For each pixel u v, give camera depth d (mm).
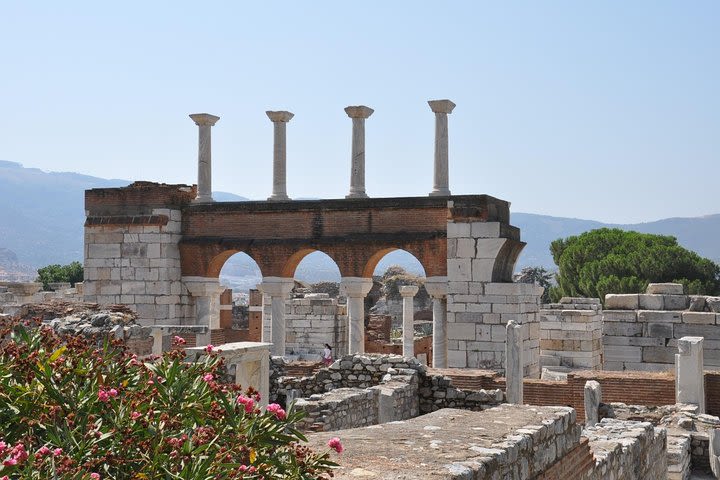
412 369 25266
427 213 41312
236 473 7312
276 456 8055
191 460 7336
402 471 9320
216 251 44781
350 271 42438
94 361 8539
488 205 40188
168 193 45062
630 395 29719
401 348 58875
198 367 8680
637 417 26188
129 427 7617
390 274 93125
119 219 45156
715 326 36000
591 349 44781
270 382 26812
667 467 21859
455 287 40281
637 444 18531
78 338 8781
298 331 56188
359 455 10078
